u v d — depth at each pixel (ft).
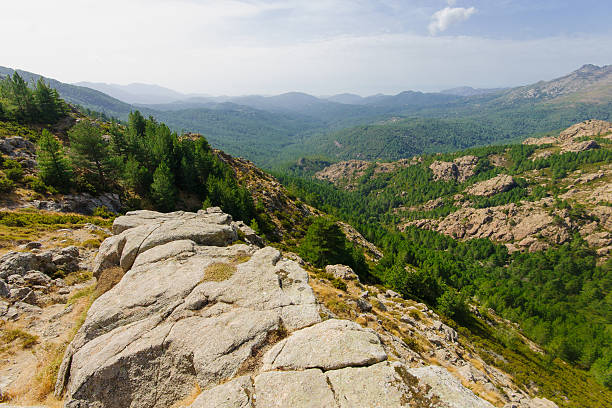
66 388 41.91
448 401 29.14
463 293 203.72
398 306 110.01
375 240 480.64
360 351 35.78
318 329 40.78
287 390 31.40
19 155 179.63
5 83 250.57
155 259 63.87
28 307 66.54
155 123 322.75
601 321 389.60
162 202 208.85
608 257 526.98
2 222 110.01
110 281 68.23
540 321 276.41
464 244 652.48
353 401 29.50
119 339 42.09
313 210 392.47
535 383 118.01
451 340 96.63
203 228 81.30
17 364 50.42
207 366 36.40
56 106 276.21
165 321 45.27
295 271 59.21
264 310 46.09
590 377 209.97
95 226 126.82
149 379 37.81
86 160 184.85
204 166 273.33
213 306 47.50
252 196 304.91
